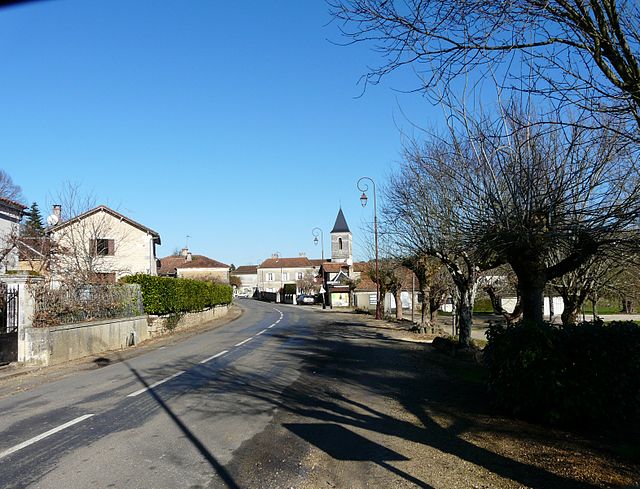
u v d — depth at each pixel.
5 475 5.39
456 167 11.28
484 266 15.44
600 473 5.30
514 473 5.38
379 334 24.72
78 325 16.00
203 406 8.78
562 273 8.79
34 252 25.77
